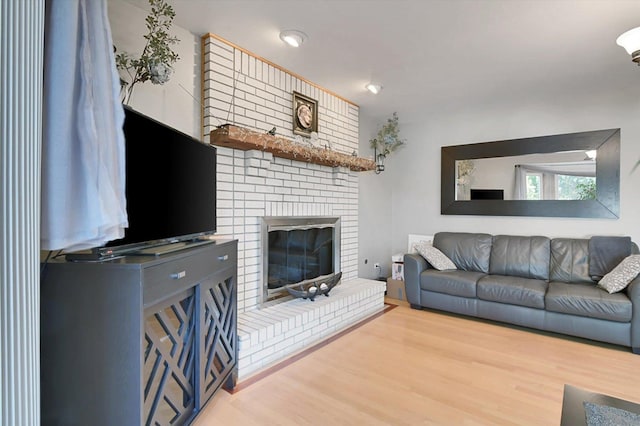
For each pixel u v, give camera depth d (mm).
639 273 2727
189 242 1900
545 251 3537
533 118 3975
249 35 2438
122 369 1199
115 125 1074
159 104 2229
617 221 3527
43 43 865
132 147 1387
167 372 1411
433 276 3568
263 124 2809
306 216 3268
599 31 2299
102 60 1027
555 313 2920
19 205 773
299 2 2031
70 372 1229
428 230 4766
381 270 4824
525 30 2301
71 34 941
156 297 1290
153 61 1862
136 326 1189
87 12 1005
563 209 3797
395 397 1973
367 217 4566
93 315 1215
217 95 2463
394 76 3133
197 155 1972
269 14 2160
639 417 1230
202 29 2361
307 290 3072
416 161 4855
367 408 1862
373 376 2217
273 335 2422
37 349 826
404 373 2262
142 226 1445
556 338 2910
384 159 4758
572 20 2166
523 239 3709
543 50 2590
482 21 2197
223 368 1937
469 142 4418
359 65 2902
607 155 3557
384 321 3322
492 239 3896
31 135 803
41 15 842
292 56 2750
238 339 2186
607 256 3225
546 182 3900
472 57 2723
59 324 1232
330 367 2340
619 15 2100
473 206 4367
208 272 1741
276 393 2006
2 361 738
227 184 2539
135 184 1405
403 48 2588
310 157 2998
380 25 2266
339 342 2785
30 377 802
